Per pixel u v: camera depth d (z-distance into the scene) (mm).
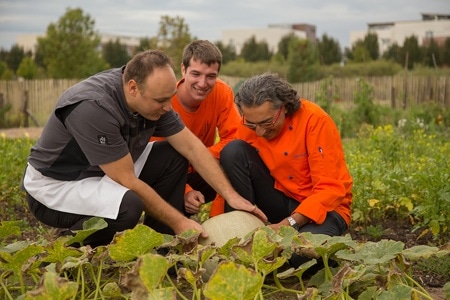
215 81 5059
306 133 4363
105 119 3977
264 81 4203
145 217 4574
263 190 4621
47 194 4203
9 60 51594
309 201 4250
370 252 3574
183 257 3559
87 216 4184
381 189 5859
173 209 4180
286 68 34094
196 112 5188
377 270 3678
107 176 4148
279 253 3742
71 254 3609
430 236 5410
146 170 4543
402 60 41062
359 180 6059
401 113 15672
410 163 7242
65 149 4125
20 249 3727
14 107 22797
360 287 3619
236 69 36469
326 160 4312
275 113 4203
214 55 4949
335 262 4223
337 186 4297
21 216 6441
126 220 4059
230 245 3674
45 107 23031
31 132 17781
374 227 5590
